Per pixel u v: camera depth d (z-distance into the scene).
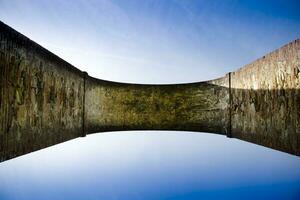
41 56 5.30
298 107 4.84
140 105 9.97
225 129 8.63
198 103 9.65
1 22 3.89
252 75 6.85
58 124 6.32
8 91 4.17
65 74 6.70
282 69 5.39
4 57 4.02
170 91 9.97
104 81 9.39
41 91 5.37
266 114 6.12
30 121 4.92
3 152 4.04
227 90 8.49
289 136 5.15
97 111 9.02
